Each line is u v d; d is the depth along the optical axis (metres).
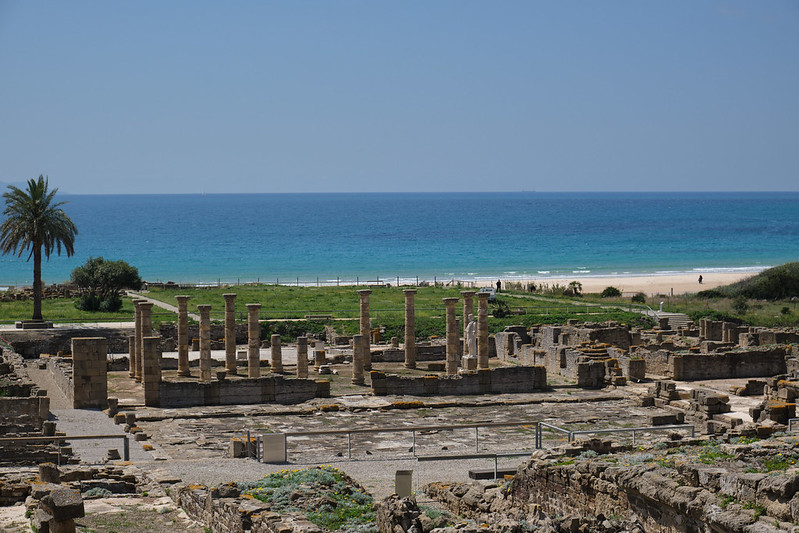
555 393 76.69
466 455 49.91
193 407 69.94
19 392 62.06
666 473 29.95
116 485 40.38
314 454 53.12
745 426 52.22
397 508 29.16
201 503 34.53
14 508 35.44
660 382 71.00
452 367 84.06
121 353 99.38
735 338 97.56
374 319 112.00
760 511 25.69
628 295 148.00
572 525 28.75
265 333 107.06
